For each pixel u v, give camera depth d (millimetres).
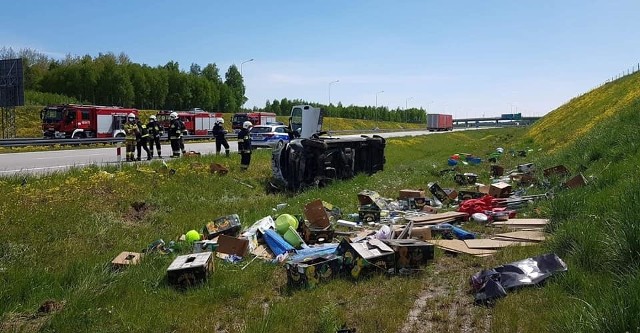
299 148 16562
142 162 17250
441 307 5512
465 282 6250
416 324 5129
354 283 6367
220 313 5762
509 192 12680
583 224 6973
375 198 12000
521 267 5984
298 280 6395
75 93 70125
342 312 5402
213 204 13680
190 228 10977
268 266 7453
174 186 14523
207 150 29141
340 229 9977
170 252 8492
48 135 37531
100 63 72312
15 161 20641
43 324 5520
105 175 13953
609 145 13945
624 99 24688
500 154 27016
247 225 10156
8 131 39625
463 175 16406
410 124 123625
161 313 5672
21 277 7102
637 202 6676
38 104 58406
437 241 8070
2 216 9969
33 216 10219
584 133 22422
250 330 5043
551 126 36312
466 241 8031
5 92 36719
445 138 54062
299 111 31250
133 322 5434
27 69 73562
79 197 11883
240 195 15562
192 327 5293
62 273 7395
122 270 7516
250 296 6211
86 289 6410
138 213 12195
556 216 8680
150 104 78500
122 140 32281
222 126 20844
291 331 5047
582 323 4277
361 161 18750
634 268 5250
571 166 14375
